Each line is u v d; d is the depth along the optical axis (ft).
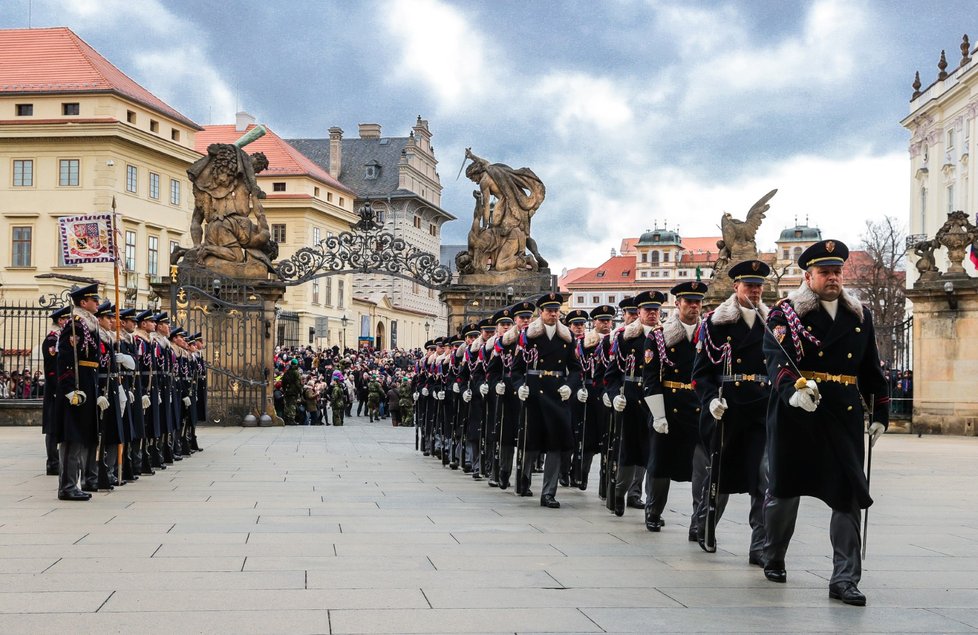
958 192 224.33
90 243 73.20
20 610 24.47
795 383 27.02
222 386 99.50
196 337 75.87
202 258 99.66
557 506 45.27
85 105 203.00
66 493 45.68
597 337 54.49
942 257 228.02
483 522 40.14
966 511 43.96
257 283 98.78
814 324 27.94
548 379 46.47
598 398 53.26
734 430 32.48
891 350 111.14
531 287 101.86
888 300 235.81
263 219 100.83
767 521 28.89
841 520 26.96
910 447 81.66
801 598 26.84
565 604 25.66
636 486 45.50
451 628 23.15
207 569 29.53
